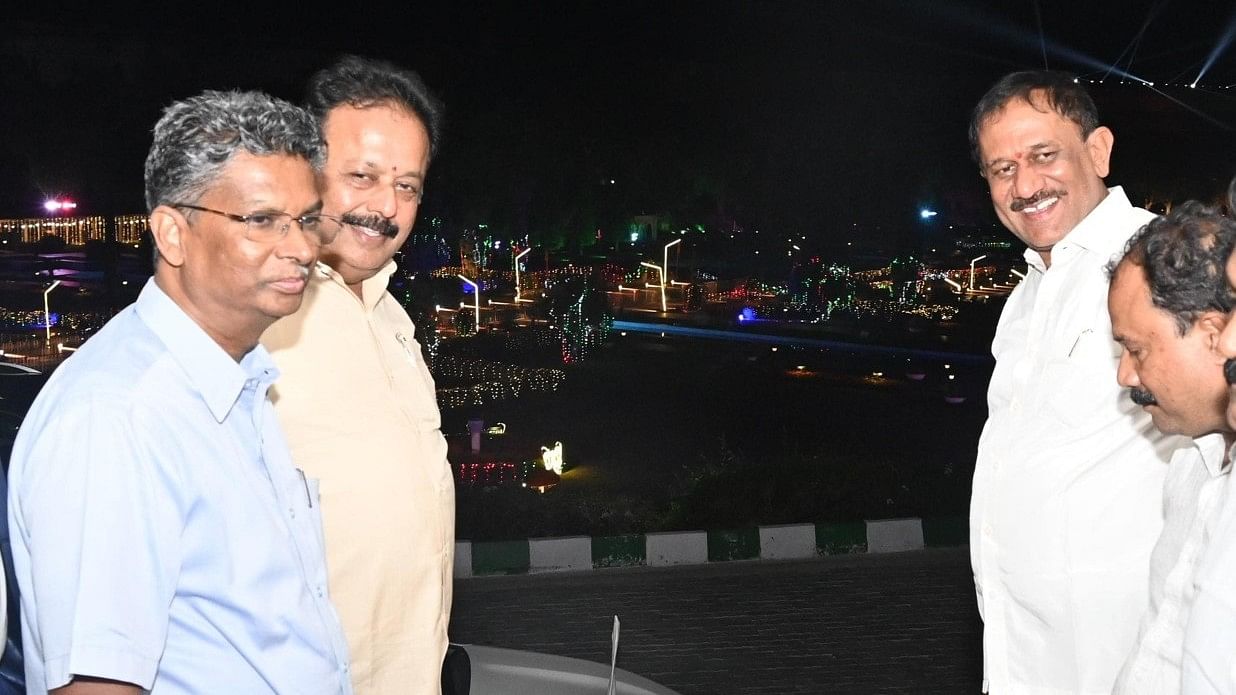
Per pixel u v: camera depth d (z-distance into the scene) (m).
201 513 1.97
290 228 1.98
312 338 2.56
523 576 7.91
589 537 8.09
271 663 2.03
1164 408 2.11
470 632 6.84
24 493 1.90
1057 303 3.07
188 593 1.98
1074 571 2.94
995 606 3.11
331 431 2.54
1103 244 3.03
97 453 1.87
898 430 16.36
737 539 8.25
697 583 7.71
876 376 20.33
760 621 6.97
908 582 7.68
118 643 1.85
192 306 2.02
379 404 2.62
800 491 8.67
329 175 2.68
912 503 8.71
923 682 6.02
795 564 8.12
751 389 19.52
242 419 2.11
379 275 2.91
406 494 2.60
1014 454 3.06
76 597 1.84
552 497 8.84
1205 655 1.89
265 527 2.04
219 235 1.95
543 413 17.59
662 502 9.12
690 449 15.19
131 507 1.88
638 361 21.61
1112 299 2.14
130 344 1.99
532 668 3.88
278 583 2.05
